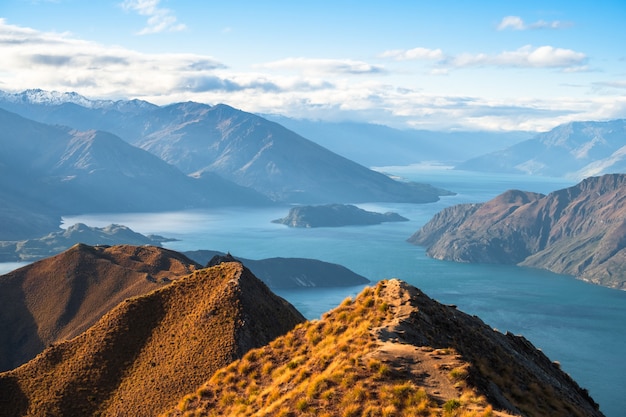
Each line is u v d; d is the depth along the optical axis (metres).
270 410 46.97
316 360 53.22
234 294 116.12
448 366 44.44
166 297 120.69
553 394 51.09
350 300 63.06
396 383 42.84
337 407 42.69
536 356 65.31
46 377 105.50
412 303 56.34
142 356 105.75
